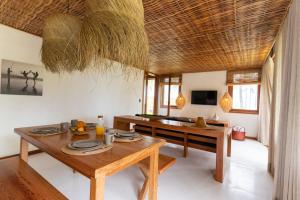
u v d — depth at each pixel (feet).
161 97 25.09
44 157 9.94
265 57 14.29
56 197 3.87
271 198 6.61
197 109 21.62
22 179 4.53
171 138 10.27
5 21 8.97
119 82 17.30
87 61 4.87
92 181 3.45
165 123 10.03
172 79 23.93
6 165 5.32
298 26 5.31
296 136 5.29
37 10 7.84
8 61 9.49
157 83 24.98
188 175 8.36
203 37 10.24
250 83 18.06
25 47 10.14
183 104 22.17
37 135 5.58
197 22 8.42
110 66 4.90
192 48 12.34
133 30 4.30
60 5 7.36
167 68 20.11
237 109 19.01
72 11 7.72
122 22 4.16
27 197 3.81
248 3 6.74
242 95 18.92
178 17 7.98
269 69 13.96
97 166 3.44
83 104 13.79
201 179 8.00
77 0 6.96
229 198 6.55
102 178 3.50
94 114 14.80
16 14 8.24
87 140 5.12
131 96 19.12
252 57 14.32
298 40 5.29
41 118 11.02
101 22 4.17
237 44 11.28
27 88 10.29
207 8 7.21
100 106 15.35
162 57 15.02
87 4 4.56
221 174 7.77
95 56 4.57
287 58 6.05
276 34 9.38
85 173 3.55
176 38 10.49
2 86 9.32
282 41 7.57
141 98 20.79
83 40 4.53
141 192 6.00
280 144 6.27
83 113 13.82
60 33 5.57
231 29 9.09
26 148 6.34
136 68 5.09
